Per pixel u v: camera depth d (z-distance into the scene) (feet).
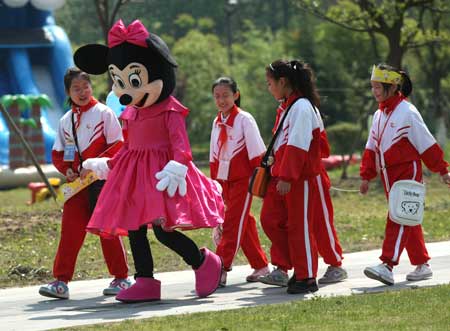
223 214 33.37
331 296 32.30
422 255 36.14
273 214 35.40
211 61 163.63
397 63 92.07
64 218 34.71
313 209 34.14
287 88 33.91
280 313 29.37
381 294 32.40
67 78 34.71
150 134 32.24
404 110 34.81
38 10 124.16
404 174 34.88
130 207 31.73
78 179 34.30
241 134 36.29
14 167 104.47
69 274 34.78
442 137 116.57
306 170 33.53
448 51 124.77
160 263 43.68
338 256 36.29
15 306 33.50
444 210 65.16
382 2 95.96
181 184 31.42
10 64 121.29
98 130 34.71
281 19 239.71
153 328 27.50
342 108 156.25
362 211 66.74
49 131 113.80
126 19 209.97
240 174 36.27
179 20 212.43
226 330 26.91
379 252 45.29
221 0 231.50
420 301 30.73
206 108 160.86
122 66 32.07
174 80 32.83
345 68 157.28
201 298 33.71
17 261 44.65
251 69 167.43
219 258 34.17
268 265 37.81
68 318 30.42
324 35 158.20
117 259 35.42
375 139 35.55
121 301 33.24
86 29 228.02
